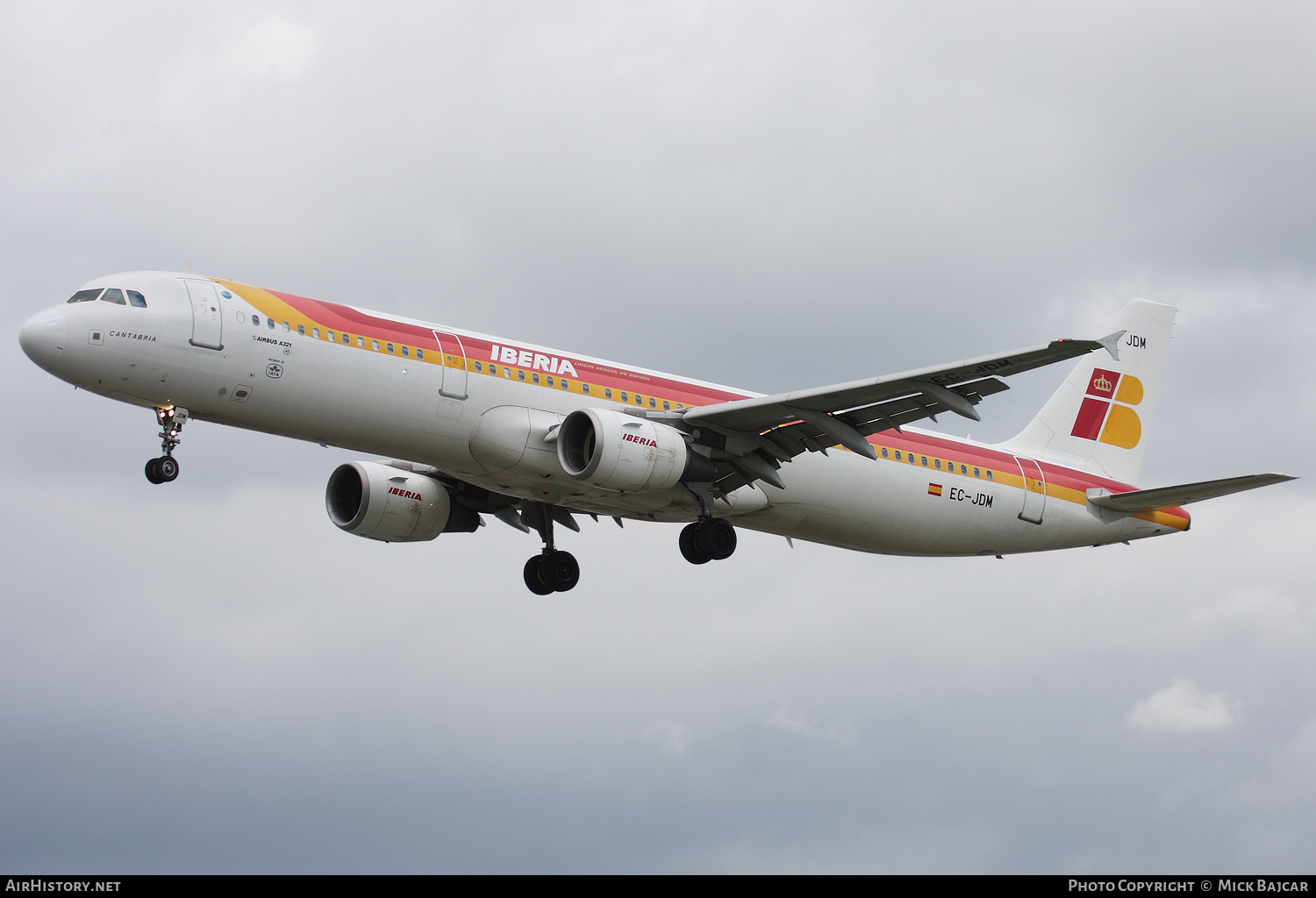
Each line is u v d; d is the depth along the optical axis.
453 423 92.75
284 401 88.38
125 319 84.00
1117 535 122.31
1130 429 126.94
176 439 88.75
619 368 101.44
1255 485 113.25
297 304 89.94
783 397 93.06
